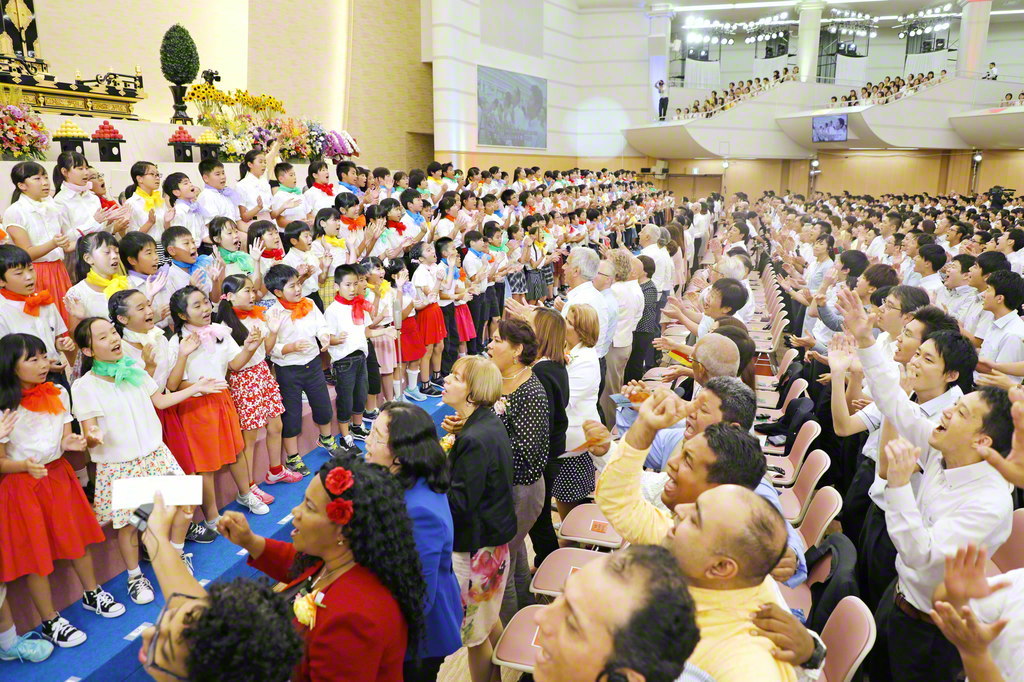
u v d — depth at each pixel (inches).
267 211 246.4
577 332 149.5
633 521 75.6
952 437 88.3
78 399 115.3
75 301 144.0
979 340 180.4
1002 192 714.2
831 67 999.0
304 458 180.4
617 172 789.9
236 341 149.2
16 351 102.7
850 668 80.4
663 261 301.7
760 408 214.8
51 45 384.8
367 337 191.3
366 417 208.2
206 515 140.3
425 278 228.4
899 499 85.2
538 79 799.1
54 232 173.0
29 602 115.4
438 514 88.0
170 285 166.2
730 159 916.0
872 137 834.2
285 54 518.0
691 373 145.8
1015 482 82.5
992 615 71.1
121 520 117.7
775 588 66.7
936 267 228.5
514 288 336.5
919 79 866.8
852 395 144.3
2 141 213.5
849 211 612.7
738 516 56.5
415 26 635.5
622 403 156.0
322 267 205.2
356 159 502.6
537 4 783.1
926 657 89.2
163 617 55.6
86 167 182.7
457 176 421.7
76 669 105.6
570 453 139.4
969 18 844.0
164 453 125.6
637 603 43.9
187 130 294.2
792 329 291.4
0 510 104.5
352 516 71.2
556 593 113.3
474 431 106.1
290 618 57.4
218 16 467.5
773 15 931.3
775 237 497.7
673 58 986.7
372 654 70.5
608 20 882.1
